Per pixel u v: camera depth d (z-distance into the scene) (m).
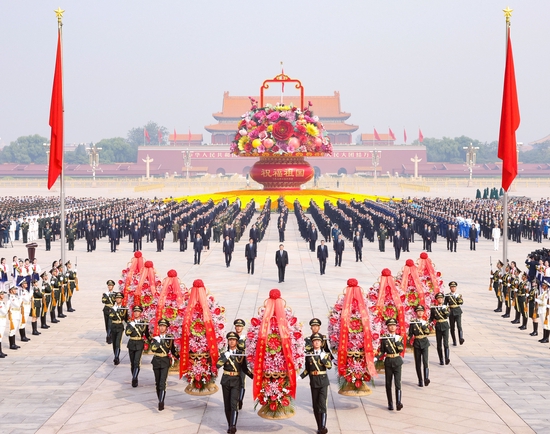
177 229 58.06
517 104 31.08
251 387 18.88
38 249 52.91
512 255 48.19
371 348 17.45
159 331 17.02
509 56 30.98
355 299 17.78
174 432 15.30
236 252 49.59
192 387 18.16
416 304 21.38
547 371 19.92
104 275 38.94
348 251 50.59
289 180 90.94
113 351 22.41
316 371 15.38
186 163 193.50
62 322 26.84
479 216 61.31
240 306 28.72
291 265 42.41
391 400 16.73
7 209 73.62
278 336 16.22
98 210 71.25
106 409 16.83
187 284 34.72
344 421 15.96
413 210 69.50
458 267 41.75
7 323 23.47
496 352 22.14
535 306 24.14
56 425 15.66
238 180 163.88
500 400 17.33
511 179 31.17
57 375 19.75
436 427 15.47
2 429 15.39
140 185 155.62
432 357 21.61
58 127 31.70
